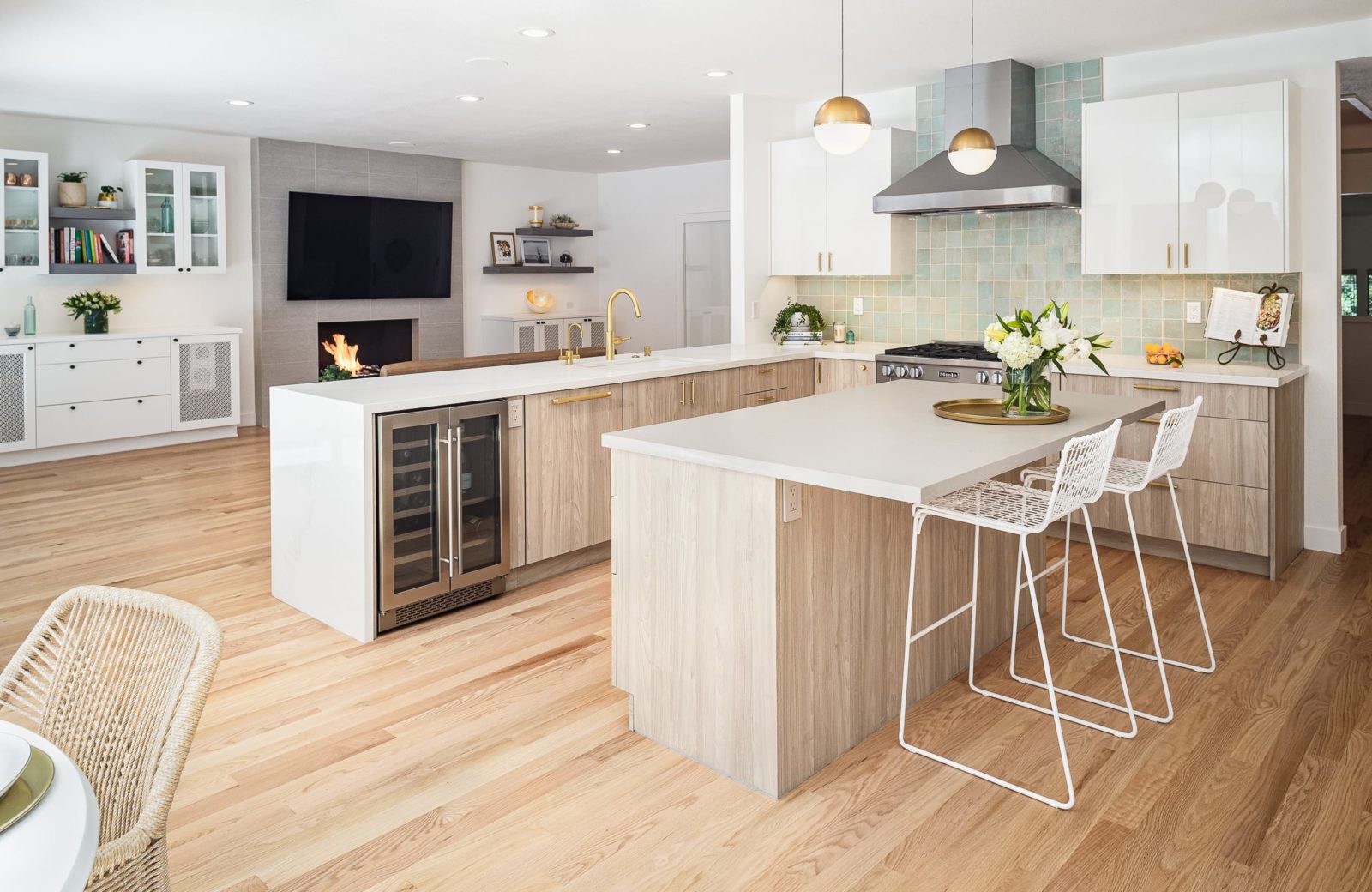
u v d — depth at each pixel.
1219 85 4.73
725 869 2.18
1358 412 8.91
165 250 7.48
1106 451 2.66
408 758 2.69
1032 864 2.18
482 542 3.94
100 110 6.61
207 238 7.70
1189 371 4.38
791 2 4.04
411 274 9.15
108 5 4.04
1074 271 5.31
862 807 2.44
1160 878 2.12
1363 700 2.98
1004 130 5.15
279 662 3.36
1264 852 2.21
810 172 5.99
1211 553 4.41
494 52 4.90
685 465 2.62
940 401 3.59
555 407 4.16
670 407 4.75
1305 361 4.57
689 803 2.47
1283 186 4.27
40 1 3.98
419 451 3.67
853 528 2.70
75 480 6.26
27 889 0.92
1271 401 4.12
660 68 5.27
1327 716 2.88
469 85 5.73
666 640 2.72
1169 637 3.54
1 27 4.39
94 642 1.63
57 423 6.88
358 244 8.69
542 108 6.54
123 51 4.84
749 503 2.48
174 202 7.46
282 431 3.85
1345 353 8.94
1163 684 3.03
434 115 6.80
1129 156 4.68
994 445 2.67
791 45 4.77
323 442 3.62
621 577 2.83
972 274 5.71
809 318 6.23
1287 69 4.52
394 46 4.76
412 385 4.00
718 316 9.93
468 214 9.67
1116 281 5.17
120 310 7.50
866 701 2.81
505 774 2.61
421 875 2.16
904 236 5.81
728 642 2.56
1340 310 4.46
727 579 2.55
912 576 2.69
